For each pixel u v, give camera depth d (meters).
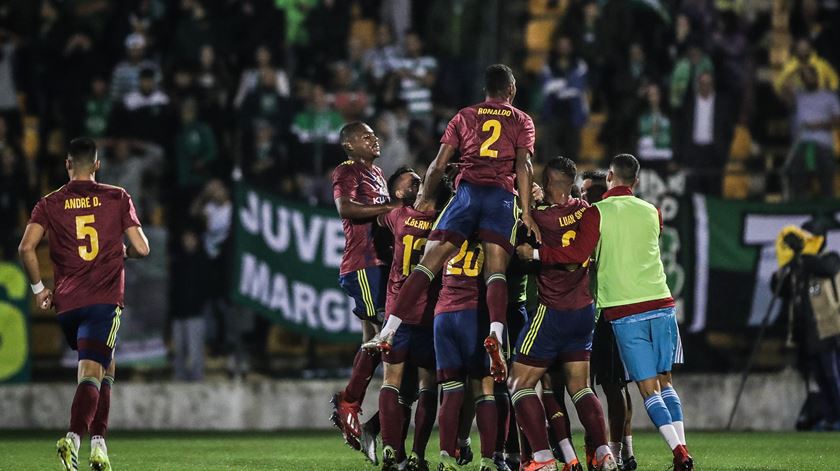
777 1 68.81
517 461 30.05
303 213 51.50
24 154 57.00
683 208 50.81
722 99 56.91
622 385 29.70
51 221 27.80
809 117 58.84
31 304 52.09
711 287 50.66
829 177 56.72
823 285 47.19
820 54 64.69
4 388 51.16
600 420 26.73
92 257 27.66
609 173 28.69
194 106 56.47
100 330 27.53
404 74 59.31
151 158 56.41
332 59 62.78
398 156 55.34
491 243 27.34
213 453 37.44
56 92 62.25
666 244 50.75
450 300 27.34
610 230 27.66
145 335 51.31
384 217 30.16
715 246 50.72
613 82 59.84
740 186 57.88
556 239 26.86
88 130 59.91
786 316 50.66
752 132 62.12
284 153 56.31
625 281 27.53
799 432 47.19
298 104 57.22
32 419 51.19
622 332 27.59
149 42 64.00
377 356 30.64
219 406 51.22
